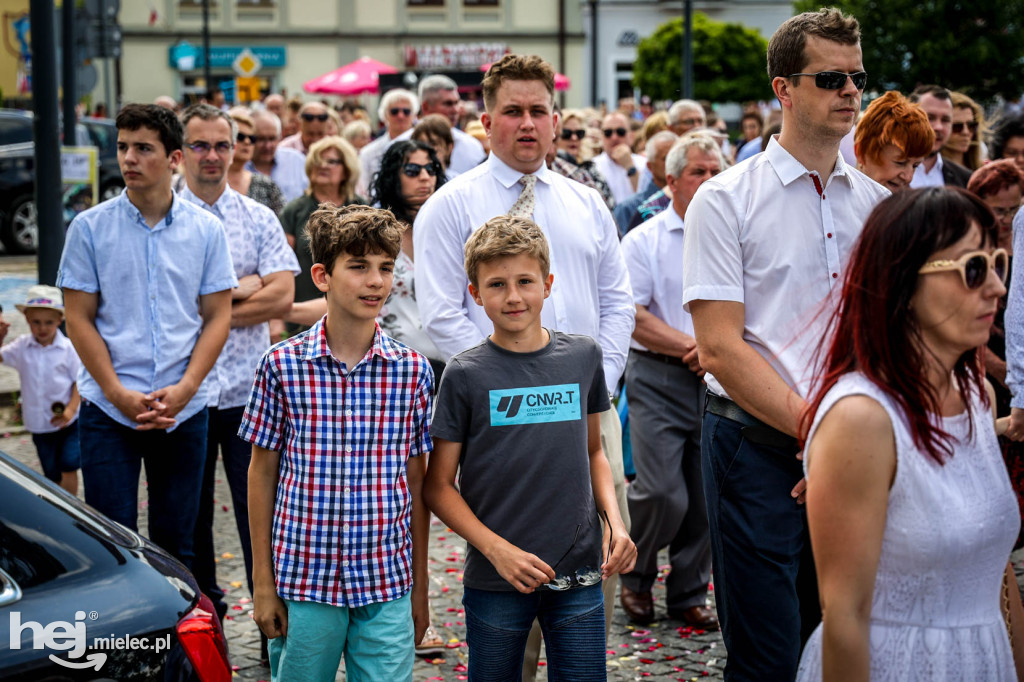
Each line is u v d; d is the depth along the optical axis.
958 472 2.15
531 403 3.27
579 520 3.29
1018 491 4.33
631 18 36.97
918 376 2.10
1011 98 17.27
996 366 4.75
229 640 4.70
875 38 17.52
